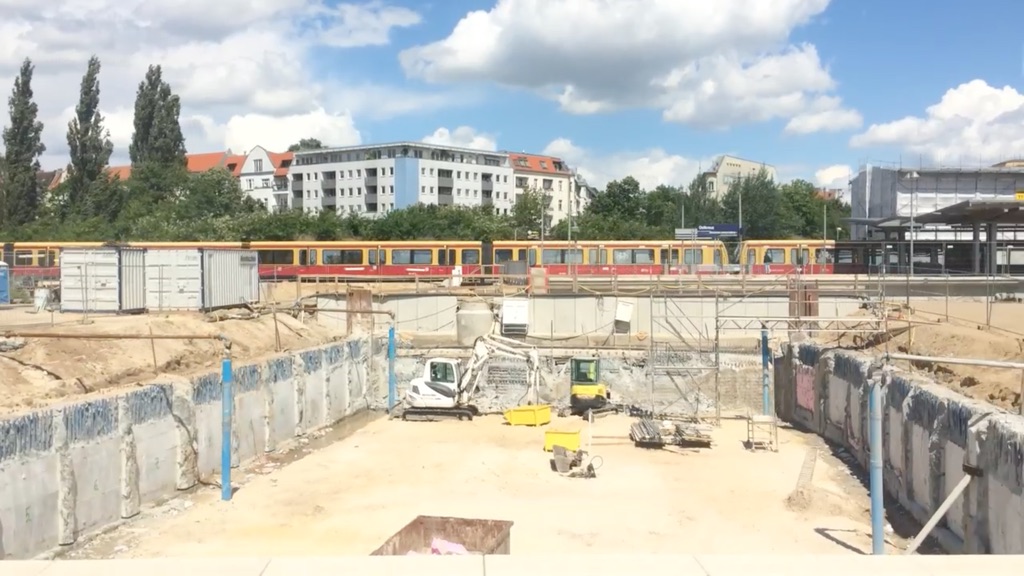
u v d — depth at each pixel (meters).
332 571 7.48
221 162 136.38
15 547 16.75
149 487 21.52
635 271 53.69
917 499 20.41
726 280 45.28
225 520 20.98
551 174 134.25
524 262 54.69
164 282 34.97
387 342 39.81
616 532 20.22
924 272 54.47
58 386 21.44
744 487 24.53
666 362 37.91
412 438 31.70
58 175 135.62
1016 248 59.81
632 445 30.41
